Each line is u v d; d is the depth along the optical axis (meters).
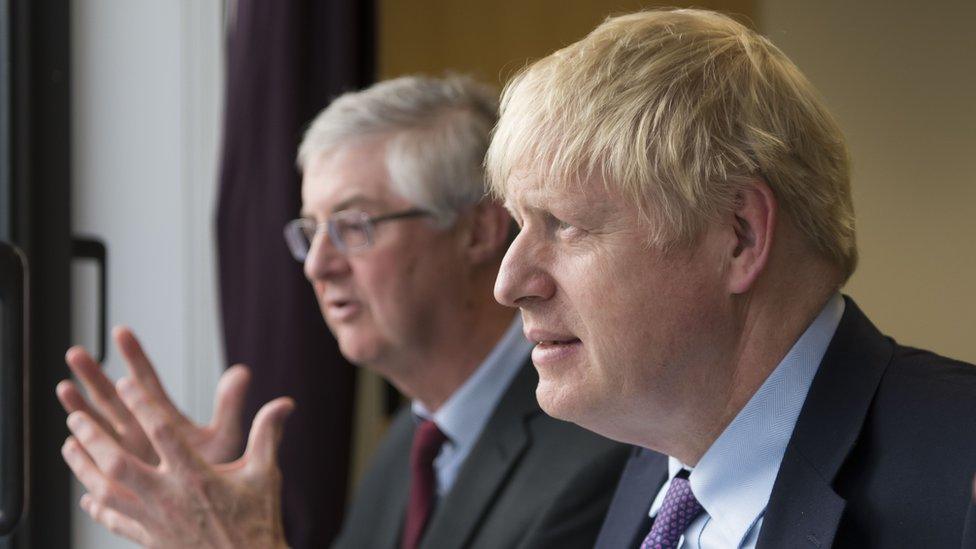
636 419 1.04
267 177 2.42
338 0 2.45
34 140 2.26
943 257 2.97
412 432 2.02
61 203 2.31
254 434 1.44
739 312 1.00
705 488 1.05
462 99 1.84
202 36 2.66
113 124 2.57
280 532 1.42
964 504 0.91
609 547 1.24
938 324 2.97
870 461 0.98
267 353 2.43
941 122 2.99
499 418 1.68
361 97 1.82
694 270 0.98
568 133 0.98
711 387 1.01
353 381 2.51
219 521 1.37
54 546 2.30
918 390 0.99
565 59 1.02
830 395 1.00
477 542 1.61
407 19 3.26
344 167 1.78
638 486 1.24
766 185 0.98
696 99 0.98
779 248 1.00
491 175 1.07
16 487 1.54
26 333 1.56
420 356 1.79
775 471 1.02
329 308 1.81
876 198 2.99
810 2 3.04
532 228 1.02
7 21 2.21
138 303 2.60
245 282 2.44
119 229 2.58
